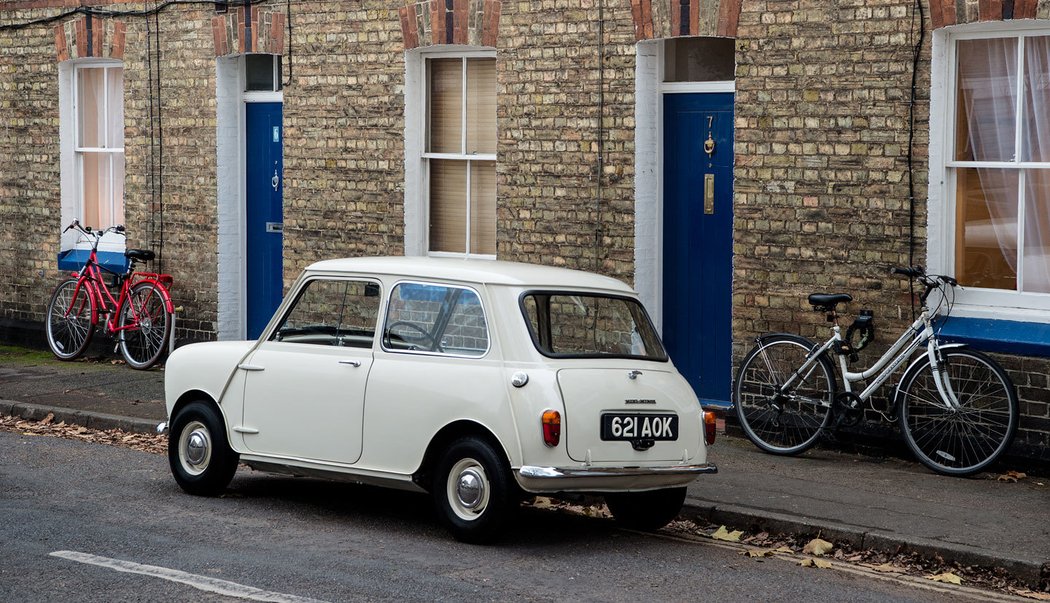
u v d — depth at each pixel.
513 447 8.40
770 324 12.10
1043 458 10.60
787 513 9.33
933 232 11.24
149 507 9.69
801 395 11.70
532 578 7.91
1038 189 11.04
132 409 13.52
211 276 16.27
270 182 16.12
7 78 18.20
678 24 12.38
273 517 9.49
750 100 12.06
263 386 9.66
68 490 10.24
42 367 16.36
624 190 12.88
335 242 15.22
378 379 9.06
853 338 11.65
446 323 8.95
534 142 13.44
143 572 7.82
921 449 10.98
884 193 11.41
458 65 14.41
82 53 17.25
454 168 14.55
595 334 9.05
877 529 8.90
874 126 11.44
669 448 8.84
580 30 13.04
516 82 13.52
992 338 10.90
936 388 10.90
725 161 12.72
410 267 9.24
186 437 10.12
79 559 8.11
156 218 16.70
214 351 10.03
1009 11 10.67
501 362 8.63
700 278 12.95
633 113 12.77
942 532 8.84
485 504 8.55
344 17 14.88
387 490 10.67
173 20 16.33
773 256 12.04
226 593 7.41
